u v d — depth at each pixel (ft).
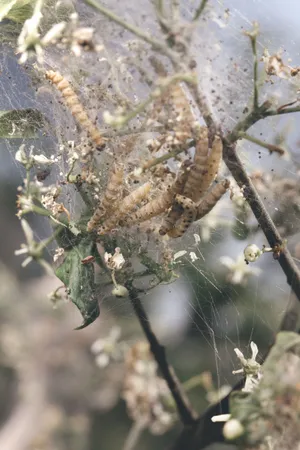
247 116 0.63
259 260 0.86
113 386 1.20
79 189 0.70
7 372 1.24
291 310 0.71
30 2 0.67
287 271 0.69
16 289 1.30
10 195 1.11
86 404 1.20
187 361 1.06
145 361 0.90
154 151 0.64
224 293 0.88
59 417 1.15
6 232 1.30
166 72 0.63
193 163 0.63
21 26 0.71
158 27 0.63
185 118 0.62
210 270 0.86
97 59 0.67
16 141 0.81
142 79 0.65
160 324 1.01
